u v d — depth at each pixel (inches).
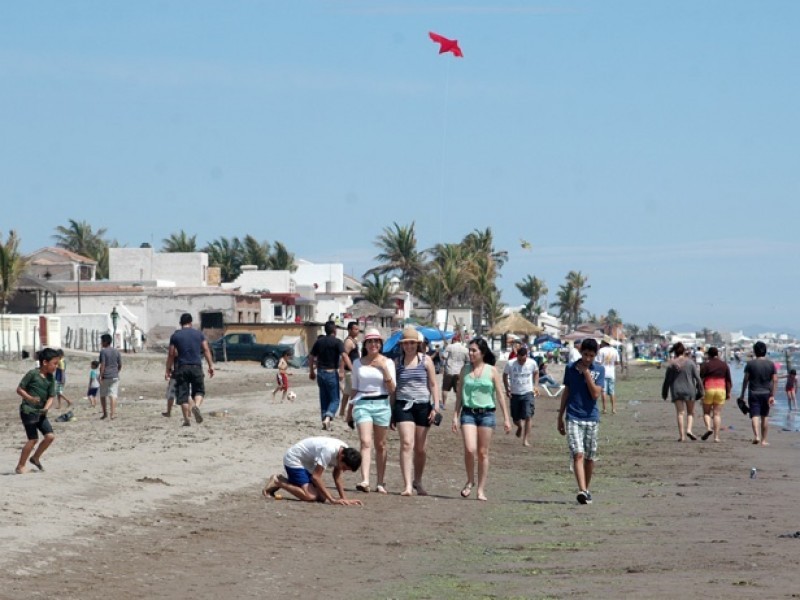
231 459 1961.1
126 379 5413.4
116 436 2332.7
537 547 1268.5
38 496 1434.5
